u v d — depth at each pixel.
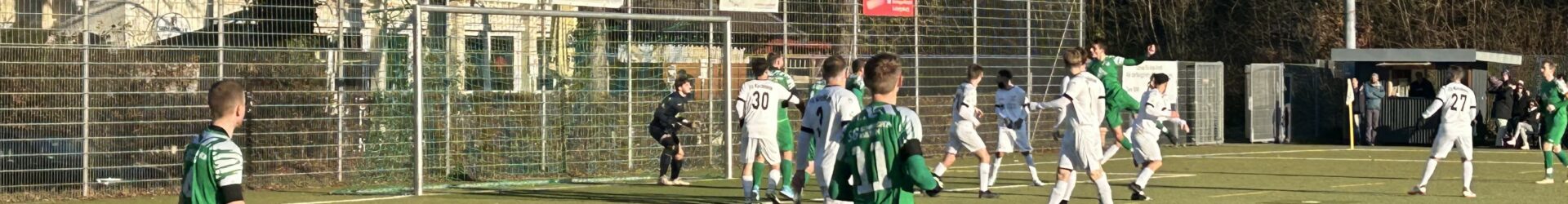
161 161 13.98
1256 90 25.77
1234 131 30.52
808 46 18.06
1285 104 26.02
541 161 16.28
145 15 14.03
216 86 6.33
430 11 13.72
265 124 14.48
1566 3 32.81
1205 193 14.30
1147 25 38.66
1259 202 13.23
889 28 18.83
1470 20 33.19
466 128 15.81
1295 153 21.97
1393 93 25.91
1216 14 37.81
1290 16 36.53
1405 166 18.47
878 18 18.72
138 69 13.77
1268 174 17.14
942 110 19.42
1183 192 14.40
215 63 14.20
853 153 6.96
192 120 14.12
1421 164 18.98
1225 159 20.16
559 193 14.34
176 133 14.03
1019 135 14.82
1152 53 13.77
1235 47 37.31
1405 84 25.95
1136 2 38.53
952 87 19.53
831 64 8.64
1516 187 15.02
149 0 13.98
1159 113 13.12
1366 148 23.80
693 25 17.27
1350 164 18.98
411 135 15.55
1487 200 13.48
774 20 17.91
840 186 7.19
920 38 19.17
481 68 16.00
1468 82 25.16
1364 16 34.81
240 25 14.35
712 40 17.30
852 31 18.41
